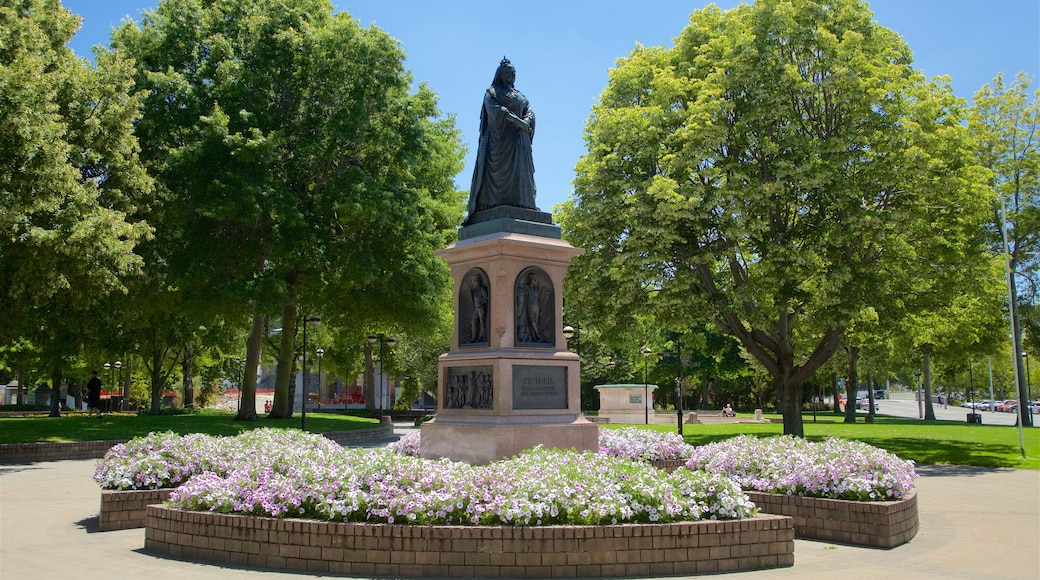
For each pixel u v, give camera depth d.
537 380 12.72
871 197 24.80
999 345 36.81
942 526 12.08
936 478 19.34
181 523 9.48
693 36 28.41
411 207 31.42
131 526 11.45
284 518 8.89
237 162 29.30
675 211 24.48
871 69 24.34
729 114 26.38
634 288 26.50
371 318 34.38
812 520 10.92
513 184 13.92
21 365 52.56
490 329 12.78
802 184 23.91
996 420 64.44
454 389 13.16
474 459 12.20
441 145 36.78
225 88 29.92
